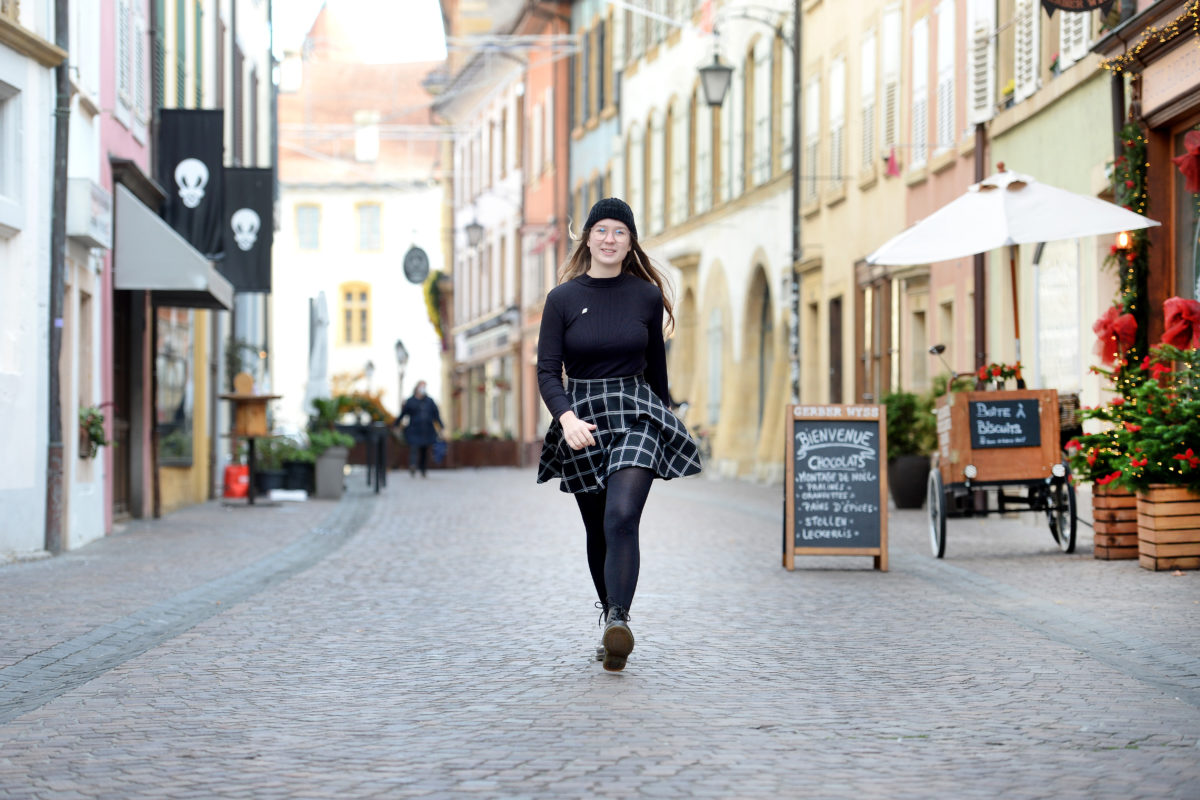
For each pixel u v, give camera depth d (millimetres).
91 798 5836
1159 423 13398
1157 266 16734
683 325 42094
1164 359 14008
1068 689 7961
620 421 8156
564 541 17688
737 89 37531
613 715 7242
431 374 75562
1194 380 13750
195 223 22516
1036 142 20953
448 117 72438
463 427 70188
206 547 17250
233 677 8492
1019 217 15352
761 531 19188
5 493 15625
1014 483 15047
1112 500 14289
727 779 6004
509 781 5984
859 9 29359
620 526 8000
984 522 20156
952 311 24969
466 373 69625
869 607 11398
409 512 23734
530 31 58125
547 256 56062
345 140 76688
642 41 45406
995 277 22562
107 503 19516
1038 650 9273
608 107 49094
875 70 28375
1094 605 11133
